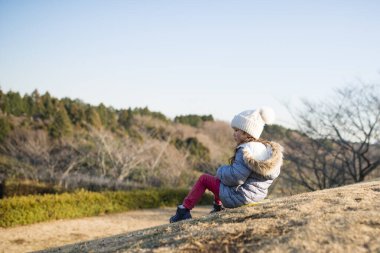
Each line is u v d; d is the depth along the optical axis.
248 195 3.96
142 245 3.15
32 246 10.48
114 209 17.05
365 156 14.50
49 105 39.19
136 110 42.34
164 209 18.88
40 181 23.20
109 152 24.64
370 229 2.69
